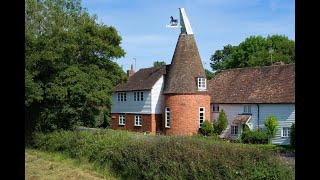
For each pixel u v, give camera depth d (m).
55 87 22.77
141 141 14.50
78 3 28.33
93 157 16.91
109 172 14.65
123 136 17.25
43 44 22.61
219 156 10.99
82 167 16.14
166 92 35.91
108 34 27.38
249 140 29.91
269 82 33.44
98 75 25.77
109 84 25.91
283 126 29.86
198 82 35.22
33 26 24.50
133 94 42.62
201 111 35.19
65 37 24.02
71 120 24.00
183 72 35.47
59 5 26.75
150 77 41.78
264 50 61.38
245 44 64.94
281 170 9.77
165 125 36.31
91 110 25.86
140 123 41.47
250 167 10.16
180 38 36.50
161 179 11.90
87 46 26.16
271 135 29.92
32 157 19.42
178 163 11.68
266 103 31.27
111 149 15.53
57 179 13.56
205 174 10.80
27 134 23.94
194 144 12.53
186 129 34.66
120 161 14.32
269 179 9.70
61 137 20.94
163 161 12.10
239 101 33.72
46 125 23.97
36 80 23.11
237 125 33.62
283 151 22.11
